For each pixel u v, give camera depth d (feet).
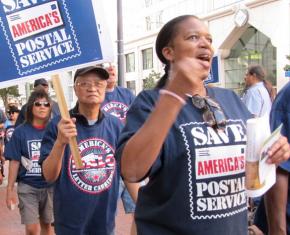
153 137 5.01
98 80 10.42
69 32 10.14
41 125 15.34
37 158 14.99
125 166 5.35
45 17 10.16
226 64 94.12
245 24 86.07
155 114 4.99
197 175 5.92
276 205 7.27
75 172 10.10
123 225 20.17
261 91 21.62
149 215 6.20
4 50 10.28
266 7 81.76
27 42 10.20
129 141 5.26
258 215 8.17
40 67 10.19
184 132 5.94
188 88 4.87
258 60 88.58
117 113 15.83
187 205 5.93
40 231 16.66
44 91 15.60
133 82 129.39
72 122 9.32
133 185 9.63
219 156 6.02
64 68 10.15
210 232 5.97
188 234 5.98
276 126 7.46
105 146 10.43
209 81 22.89
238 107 6.75
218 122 6.14
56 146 9.39
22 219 15.08
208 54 5.96
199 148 5.93
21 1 10.15
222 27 92.22
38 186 14.99
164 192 6.03
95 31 10.14
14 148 15.12
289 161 7.15
